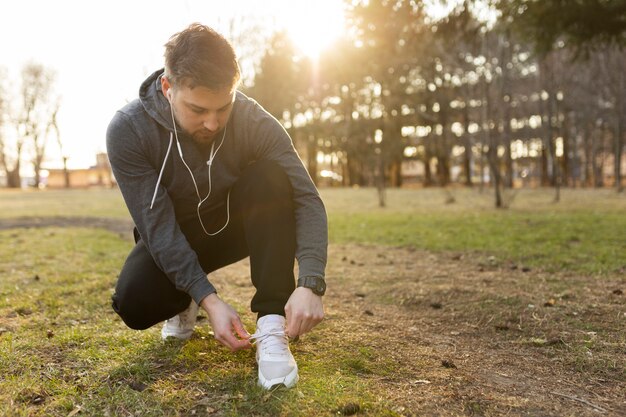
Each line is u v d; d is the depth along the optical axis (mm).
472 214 9289
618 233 5824
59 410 1594
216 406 1599
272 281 1727
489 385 1794
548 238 5531
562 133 27891
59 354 2064
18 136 40938
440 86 23984
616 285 3283
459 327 2490
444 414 1567
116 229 7594
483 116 14688
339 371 1870
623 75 17688
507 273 3783
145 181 1731
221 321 1588
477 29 7145
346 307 2865
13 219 9648
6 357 2010
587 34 7211
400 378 1835
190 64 1471
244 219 1789
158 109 1729
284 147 1821
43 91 40781
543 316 2617
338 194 20156
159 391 1710
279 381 1688
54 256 4742
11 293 3191
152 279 1808
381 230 6918
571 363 2006
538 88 22703
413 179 40969
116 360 1994
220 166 1827
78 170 48344
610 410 1619
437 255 4777
